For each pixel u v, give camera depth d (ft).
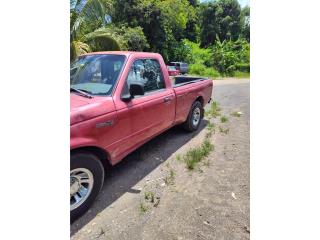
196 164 11.50
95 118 7.68
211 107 23.98
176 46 83.20
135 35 58.23
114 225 7.50
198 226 7.49
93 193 8.08
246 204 8.49
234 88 43.09
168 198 8.85
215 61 85.92
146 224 7.55
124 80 9.32
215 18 105.19
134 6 65.72
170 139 14.79
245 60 87.76
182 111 13.85
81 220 7.70
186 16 94.07
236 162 11.69
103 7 30.25
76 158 7.27
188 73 75.41
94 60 10.31
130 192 9.21
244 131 16.46
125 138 9.16
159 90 11.59
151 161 11.80
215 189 9.41
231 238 7.04
